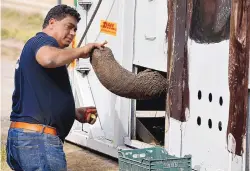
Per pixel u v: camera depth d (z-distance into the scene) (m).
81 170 7.62
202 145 6.30
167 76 6.73
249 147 5.80
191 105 6.43
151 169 5.47
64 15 5.28
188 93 6.47
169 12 6.75
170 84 6.68
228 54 5.91
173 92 6.65
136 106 8.10
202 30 6.25
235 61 5.82
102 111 8.04
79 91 8.41
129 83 6.32
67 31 5.29
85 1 8.16
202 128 6.30
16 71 5.27
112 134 7.88
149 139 7.61
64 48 5.34
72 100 5.29
